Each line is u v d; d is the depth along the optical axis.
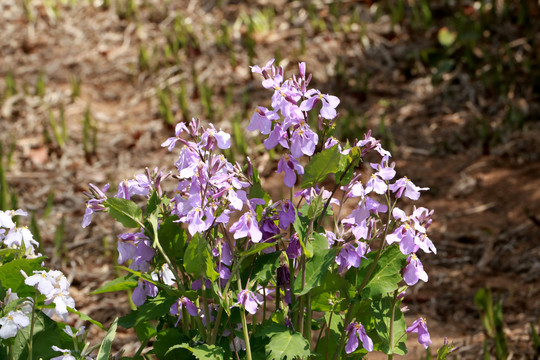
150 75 7.45
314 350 2.22
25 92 7.06
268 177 5.71
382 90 6.94
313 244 2.05
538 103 6.43
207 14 8.52
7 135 6.50
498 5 8.06
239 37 7.97
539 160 5.75
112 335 2.02
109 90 7.33
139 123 6.70
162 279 2.17
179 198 2.14
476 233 4.94
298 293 1.99
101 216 5.30
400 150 6.05
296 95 1.95
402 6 7.89
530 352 3.69
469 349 3.74
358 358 2.20
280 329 2.00
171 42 7.82
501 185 5.51
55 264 4.70
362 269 2.08
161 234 2.08
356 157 1.98
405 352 2.12
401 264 2.04
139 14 8.58
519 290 4.34
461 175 5.68
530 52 7.14
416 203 5.35
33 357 2.10
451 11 8.02
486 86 6.69
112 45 8.07
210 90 7.07
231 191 1.91
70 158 6.16
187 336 2.14
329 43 7.69
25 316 1.97
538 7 7.79
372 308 2.09
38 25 8.48
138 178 2.12
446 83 6.90
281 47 7.71
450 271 4.60
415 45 7.54
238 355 2.12
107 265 4.72
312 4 8.10
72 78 7.11
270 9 8.30
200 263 1.94
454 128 6.29
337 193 5.13
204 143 1.97
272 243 1.94
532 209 5.13
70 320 4.03
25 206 5.51
